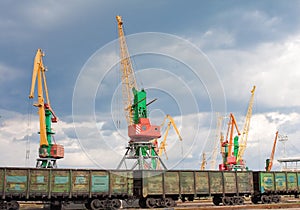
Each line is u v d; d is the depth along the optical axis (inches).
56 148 2224.4
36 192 1214.3
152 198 1412.4
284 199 2112.5
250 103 4458.7
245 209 1366.9
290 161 3774.6
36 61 2247.8
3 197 1163.9
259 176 1710.1
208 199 2133.4
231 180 1624.0
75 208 1398.9
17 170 1202.0
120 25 2503.7
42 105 2223.2
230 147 4165.8
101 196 1332.4
